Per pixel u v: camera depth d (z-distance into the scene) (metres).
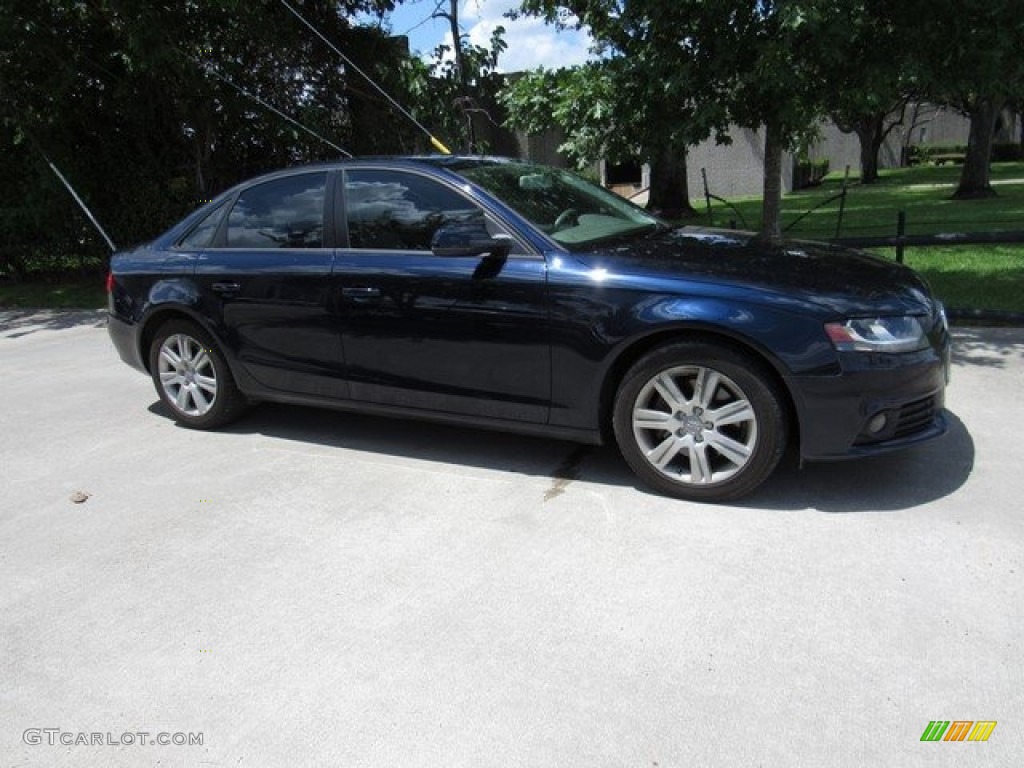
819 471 4.21
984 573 3.24
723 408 3.80
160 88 10.62
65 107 10.85
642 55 6.79
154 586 3.54
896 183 29.33
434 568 3.54
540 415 4.23
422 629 3.11
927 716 2.52
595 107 7.15
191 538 3.95
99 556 3.83
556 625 3.08
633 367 3.93
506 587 3.36
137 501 4.42
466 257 4.28
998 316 6.94
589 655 2.90
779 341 3.60
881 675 2.71
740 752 2.43
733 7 6.36
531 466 4.55
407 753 2.50
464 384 4.39
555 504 4.06
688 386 3.92
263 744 2.58
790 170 29.78
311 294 4.74
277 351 4.98
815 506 3.85
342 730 2.62
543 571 3.46
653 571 3.40
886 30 6.57
